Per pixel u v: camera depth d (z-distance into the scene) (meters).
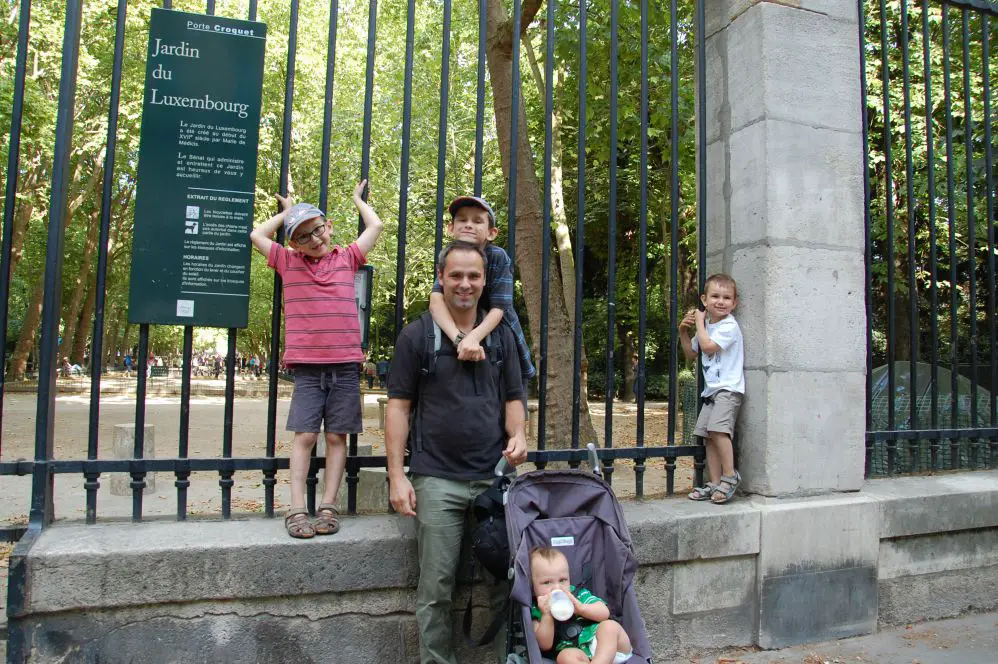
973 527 4.08
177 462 2.99
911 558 3.94
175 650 2.71
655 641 3.35
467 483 2.89
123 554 2.63
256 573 2.77
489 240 3.19
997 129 8.80
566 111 12.02
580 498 2.94
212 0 3.14
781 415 3.60
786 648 3.56
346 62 17.62
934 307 4.36
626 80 10.25
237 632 2.78
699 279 3.93
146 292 2.97
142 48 16.61
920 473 4.41
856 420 3.82
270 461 3.08
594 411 17.62
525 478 2.90
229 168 3.09
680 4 8.96
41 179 19.66
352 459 3.25
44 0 14.83
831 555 3.66
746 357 3.72
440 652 2.82
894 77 11.11
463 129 16.77
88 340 36.50
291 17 3.22
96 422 2.91
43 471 2.82
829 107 3.80
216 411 17.33
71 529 2.83
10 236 2.81
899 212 11.66
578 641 2.57
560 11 8.27
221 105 3.11
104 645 2.64
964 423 5.42
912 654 3.50
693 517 3.40
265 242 3.01
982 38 4.47
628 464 8.86
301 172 18.56
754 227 3.68
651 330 23.25
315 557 2.84
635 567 2.82
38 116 14.38
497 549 2.70
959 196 9.74
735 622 3.52
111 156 2.92
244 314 3.07
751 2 3.75
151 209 3.00
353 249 3.12
